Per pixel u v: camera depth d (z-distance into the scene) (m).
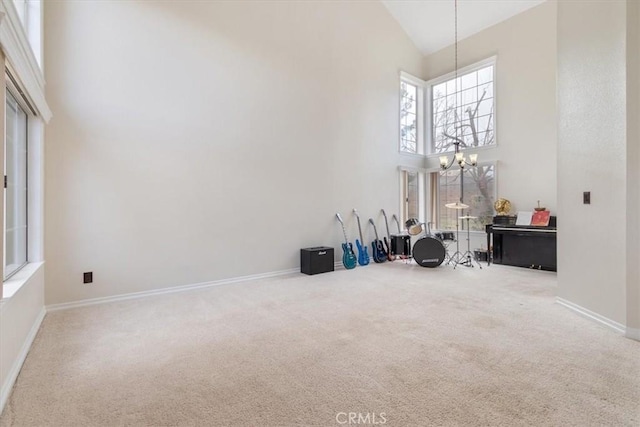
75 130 3.58
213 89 4.49
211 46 4.48
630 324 2.69
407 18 6.92
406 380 2.05
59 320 3.18
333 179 5.86
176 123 4.20
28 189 3.19
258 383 2.03
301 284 4.61
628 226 2.68
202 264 4.41
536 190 5.91
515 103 6.19
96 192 3.70
